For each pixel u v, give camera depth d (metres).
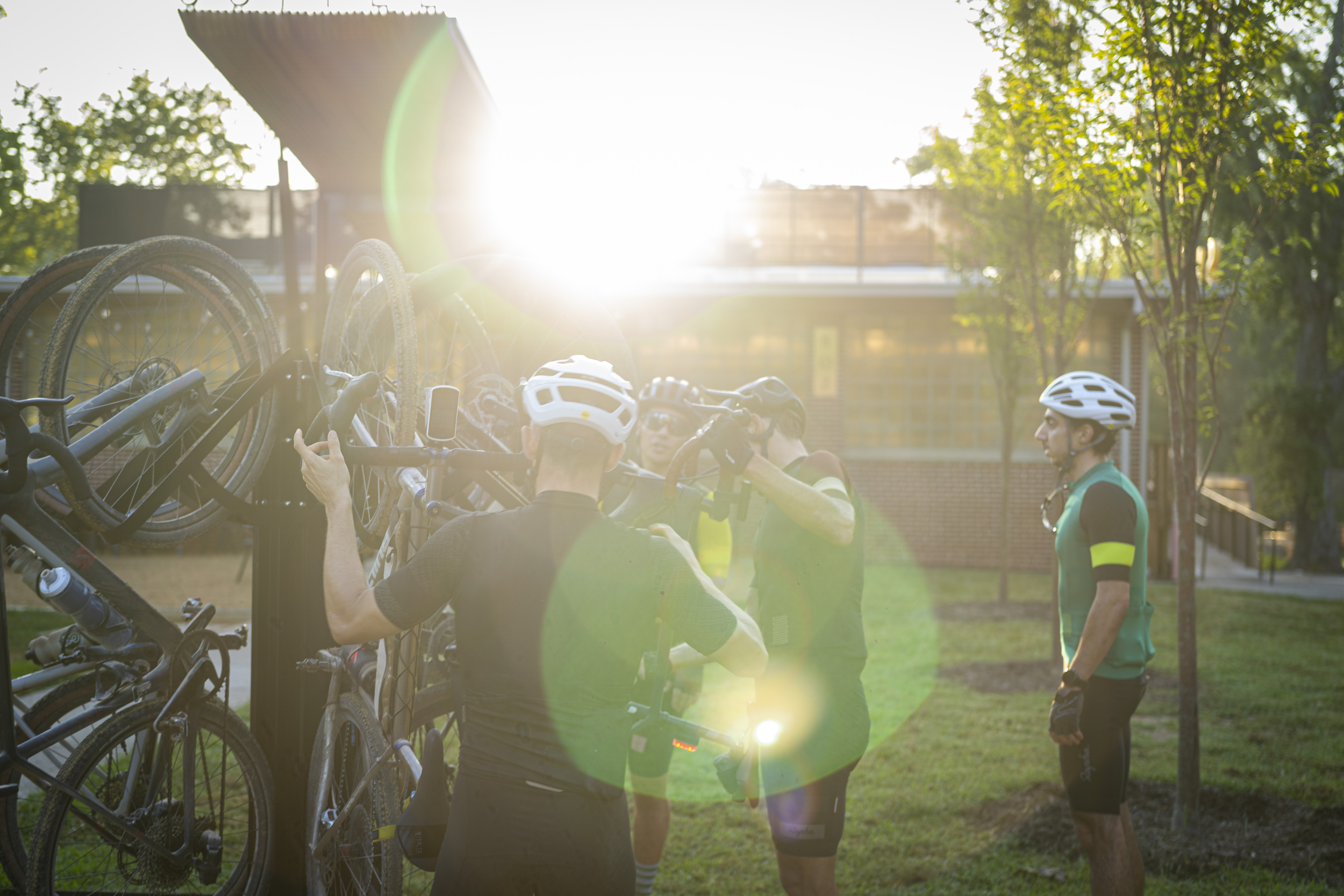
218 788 4.18
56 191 22.61
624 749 1.96
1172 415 4.66
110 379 3.18
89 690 3.18
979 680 7.39
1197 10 4.32
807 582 2.80
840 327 15.50
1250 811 4.68
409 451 2.43
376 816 2.68
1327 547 19.23
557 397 2.01
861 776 5.14
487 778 1.88
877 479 15.43
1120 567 2.89
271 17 6.29
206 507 3.24
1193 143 4.35
